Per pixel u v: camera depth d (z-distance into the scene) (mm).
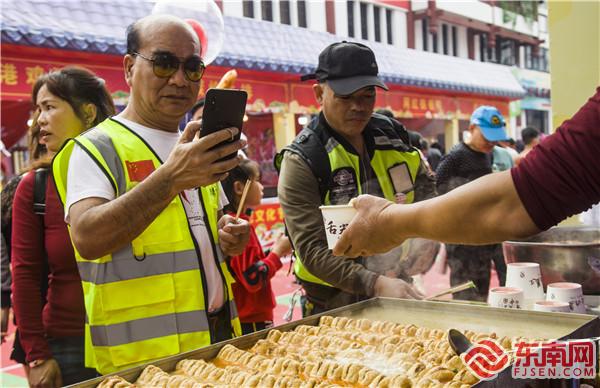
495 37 13305
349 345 1529
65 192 1612
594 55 2965
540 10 14219
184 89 1674
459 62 11531
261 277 2551
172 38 1628
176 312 1603
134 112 1723
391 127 2355
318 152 2055
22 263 1928
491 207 1016
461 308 1783
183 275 1626
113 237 1460
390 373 1332
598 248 1832
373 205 1221
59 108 2016
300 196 2029
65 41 5562
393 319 1822
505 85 12281
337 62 2076
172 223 1640
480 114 3508
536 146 1004
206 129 1474
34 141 2189
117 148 1610
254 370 1390
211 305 1729
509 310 1681
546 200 958
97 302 1558
